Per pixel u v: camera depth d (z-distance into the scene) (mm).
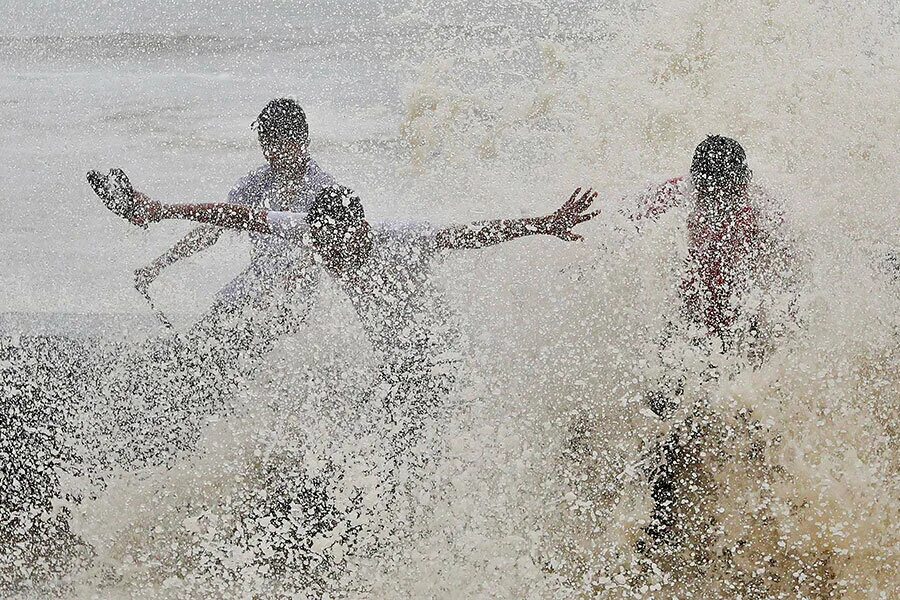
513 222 11344
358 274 11609
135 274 12266
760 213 12008
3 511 11211
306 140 12094
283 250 11648
